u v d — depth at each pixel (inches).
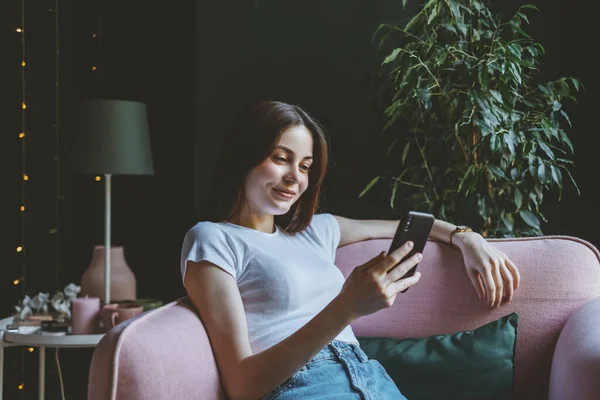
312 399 50.3
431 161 97.3
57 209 116.6
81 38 117.4
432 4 93.3
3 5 106.3
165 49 116.6
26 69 110.3
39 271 113.8
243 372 47.6
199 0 113.8
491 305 63.8
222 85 113.9
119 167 91.4
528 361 62.9
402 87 92.4
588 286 64.1
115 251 97.2
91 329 80.7
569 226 109.7
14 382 110.3
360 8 112.3
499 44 88.4
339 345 55.4
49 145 115.4
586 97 108.5
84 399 116.2
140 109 95.3
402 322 65.8
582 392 47.5
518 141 87.7
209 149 114.1
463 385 59.9
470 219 97.8
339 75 112.9
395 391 55.0
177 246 117.0
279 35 113.7
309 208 63.4
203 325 50.6
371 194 111.7
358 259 67.6
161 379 43.0
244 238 56.7
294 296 55.7
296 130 58.1
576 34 108.4
